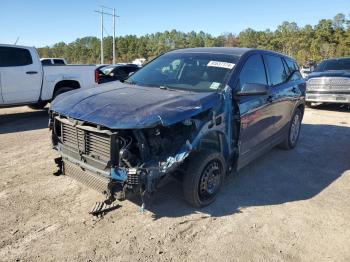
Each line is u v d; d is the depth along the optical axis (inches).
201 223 157.8
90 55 4640.8
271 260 134.3
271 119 222.8
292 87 254.1
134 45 4416.8
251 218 164.1
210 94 167.6
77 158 158.2
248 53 205.8
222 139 174.7
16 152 253.1
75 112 155.2
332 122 395.9
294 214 169.9
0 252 133.3
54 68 403.5
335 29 3673.7
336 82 452.4
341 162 251.8
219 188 178.4
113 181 142.9
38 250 135.3
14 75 366.6
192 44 4606.3
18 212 162.2
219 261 132.5
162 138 148.1
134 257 133.0
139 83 197.9
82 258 131.3
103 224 154.0
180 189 188.1
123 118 140.3
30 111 439.8
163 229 151.9
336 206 180.7
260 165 238.5
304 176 221.3
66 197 178.1
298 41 3690.9
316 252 140.7
